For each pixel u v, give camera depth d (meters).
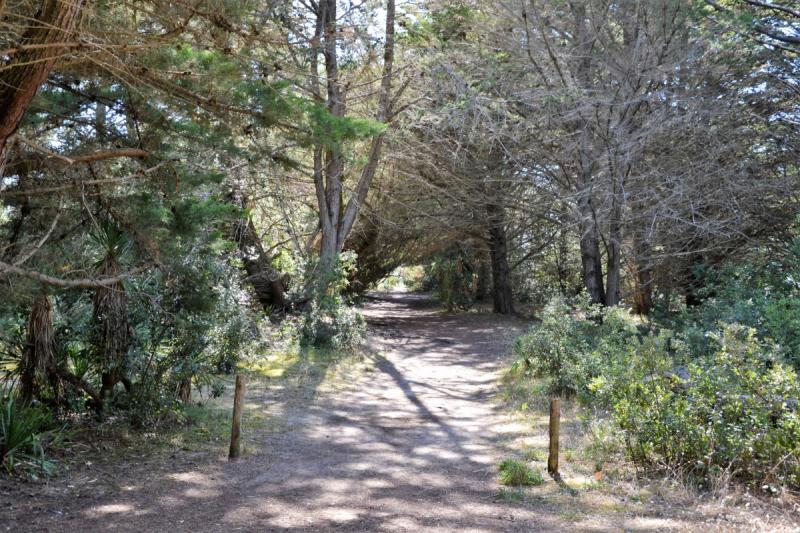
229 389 11.96
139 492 6.33
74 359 8.62
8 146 5.48
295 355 15.65
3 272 6.28
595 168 17.41
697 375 7.14
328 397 12.01
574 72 17.22
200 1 5.64
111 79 6.75
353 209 19.47
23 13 5.22
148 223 7.85
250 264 19.12
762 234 17.17
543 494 6.48
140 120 7.51
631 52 16.05
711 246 16.95
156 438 8.23
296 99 6.94
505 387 12.86
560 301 13.17
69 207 7.62
